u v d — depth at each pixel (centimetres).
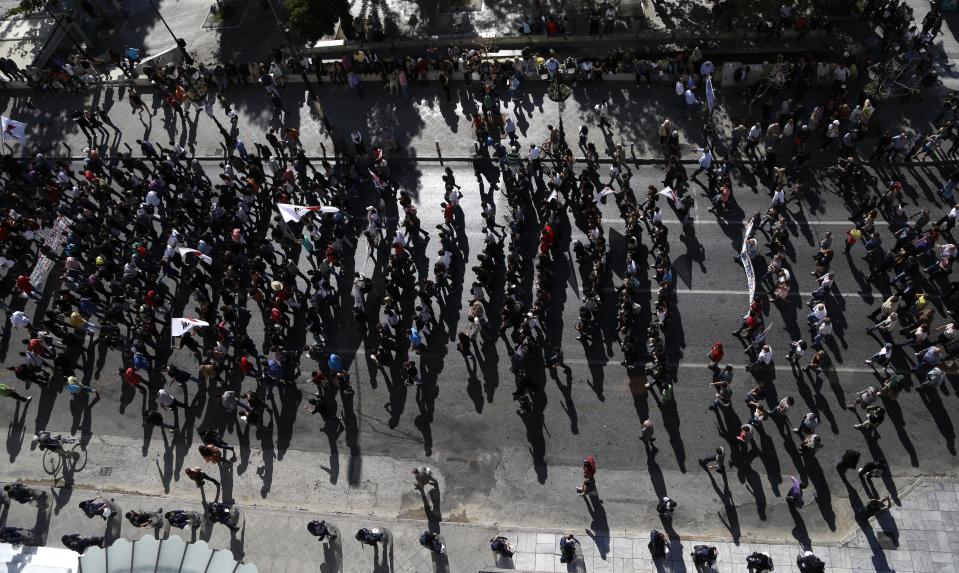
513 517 2392
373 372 2773
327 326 2916
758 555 2109
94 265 3203
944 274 2755
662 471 2436
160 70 3925
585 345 2748
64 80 4012
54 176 3475
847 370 2581
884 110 3334
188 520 2398
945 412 2445
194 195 3422
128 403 2802
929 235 2648
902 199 3014
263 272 3036
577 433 2548
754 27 3806
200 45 4300
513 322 2756
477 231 3164
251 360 2856
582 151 3406
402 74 3656
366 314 2906
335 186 3356
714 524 2312
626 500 2389
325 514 2445
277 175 3425
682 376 2630
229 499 2516
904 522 2245
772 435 2459
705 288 2847
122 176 3375
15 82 4131
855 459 2264
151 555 1012
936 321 2655
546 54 3906
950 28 3631
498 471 2497
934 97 3350
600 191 3241
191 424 2712
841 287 2784
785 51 3738
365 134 3647
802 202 3062
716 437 2484
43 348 2800
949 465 2344
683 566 2234
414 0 4306
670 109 3516
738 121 3428
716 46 3797
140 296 3033
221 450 2620
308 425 2666
